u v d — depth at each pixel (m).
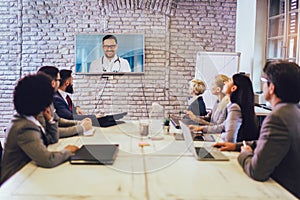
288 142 1.53
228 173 1.67
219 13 6.25
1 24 6.05
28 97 1.79
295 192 1.59
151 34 5.55
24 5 6.05
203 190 1.44
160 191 1.43
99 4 6.09
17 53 6.10
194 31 6.20
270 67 1.70
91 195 1.38
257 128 2.47
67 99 3.55
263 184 1.52
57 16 6.10
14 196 1.36
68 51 6.12
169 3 6.11
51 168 1.73
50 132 2.27
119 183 1.53
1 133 6.14
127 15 6.12
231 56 5.40
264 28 5.30
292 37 4.43
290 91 1.61
